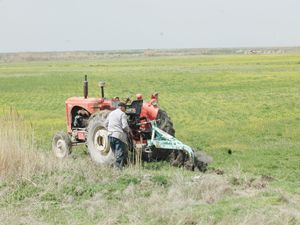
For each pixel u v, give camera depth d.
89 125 13.62
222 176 11.40
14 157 11.84
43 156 12.61
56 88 44.28
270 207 9.06
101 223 8.78
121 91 39.06
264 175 12.01
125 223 8.85
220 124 22.30
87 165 12.51
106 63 101.62
